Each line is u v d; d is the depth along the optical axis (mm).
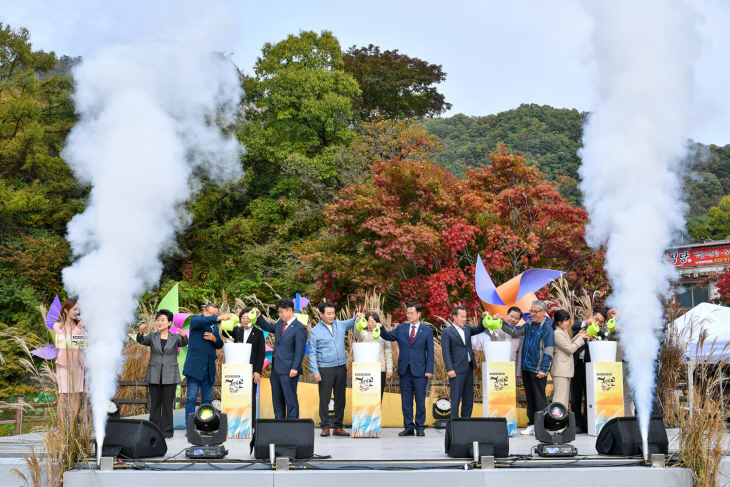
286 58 25844
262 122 26047
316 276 17031
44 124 23562
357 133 25859
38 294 20516
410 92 29875
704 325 8922
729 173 41375
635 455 5672
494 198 16734
